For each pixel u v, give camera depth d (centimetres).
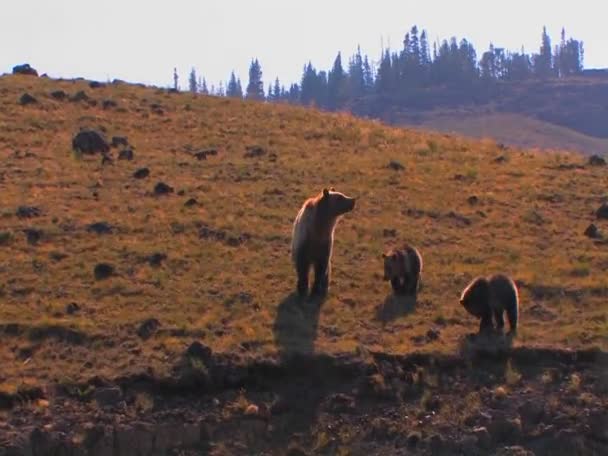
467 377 1573
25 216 2130
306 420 1481
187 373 1521
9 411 1447
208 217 2178
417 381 1553
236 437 1449
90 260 1925
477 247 2095
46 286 1808
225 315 1719
